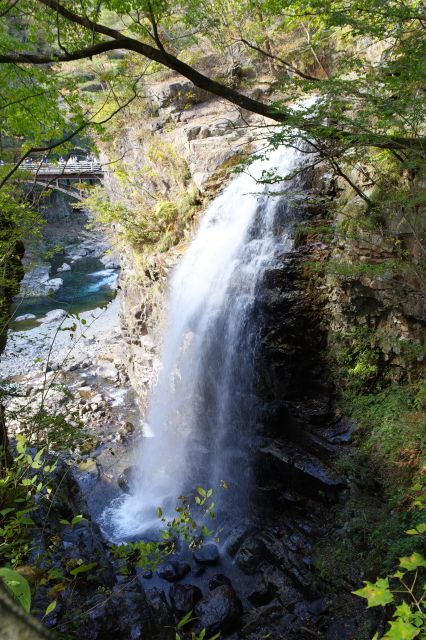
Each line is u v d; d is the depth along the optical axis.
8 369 18.00
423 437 7.76
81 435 7.02
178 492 11.66
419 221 7.45
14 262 8.92
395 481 7.80
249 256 11.51
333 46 12.78
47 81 6.58
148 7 5.93
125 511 11.42
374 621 6.75
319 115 6.45
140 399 15.55
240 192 12.84
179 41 14.48
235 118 15.31
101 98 16.78
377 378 9.23
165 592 8.66
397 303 8.20
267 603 8.31
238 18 12.00
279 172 11.93
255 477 10.23
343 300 9.45
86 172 21.58
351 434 8.97
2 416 6.93
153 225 15.84
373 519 7.69
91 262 32.25
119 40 6.18
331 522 8.57
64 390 7.29
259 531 9.59
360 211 8.94
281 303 9.91
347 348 9.56
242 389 10.91
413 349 7.90
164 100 16.45
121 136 17.67
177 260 13.61
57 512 6.76
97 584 5.68
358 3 6.22
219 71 16.73
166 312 13.88
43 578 3.52
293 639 7.30
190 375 12.45
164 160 15.48
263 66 16.19
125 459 13.27
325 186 10.77
